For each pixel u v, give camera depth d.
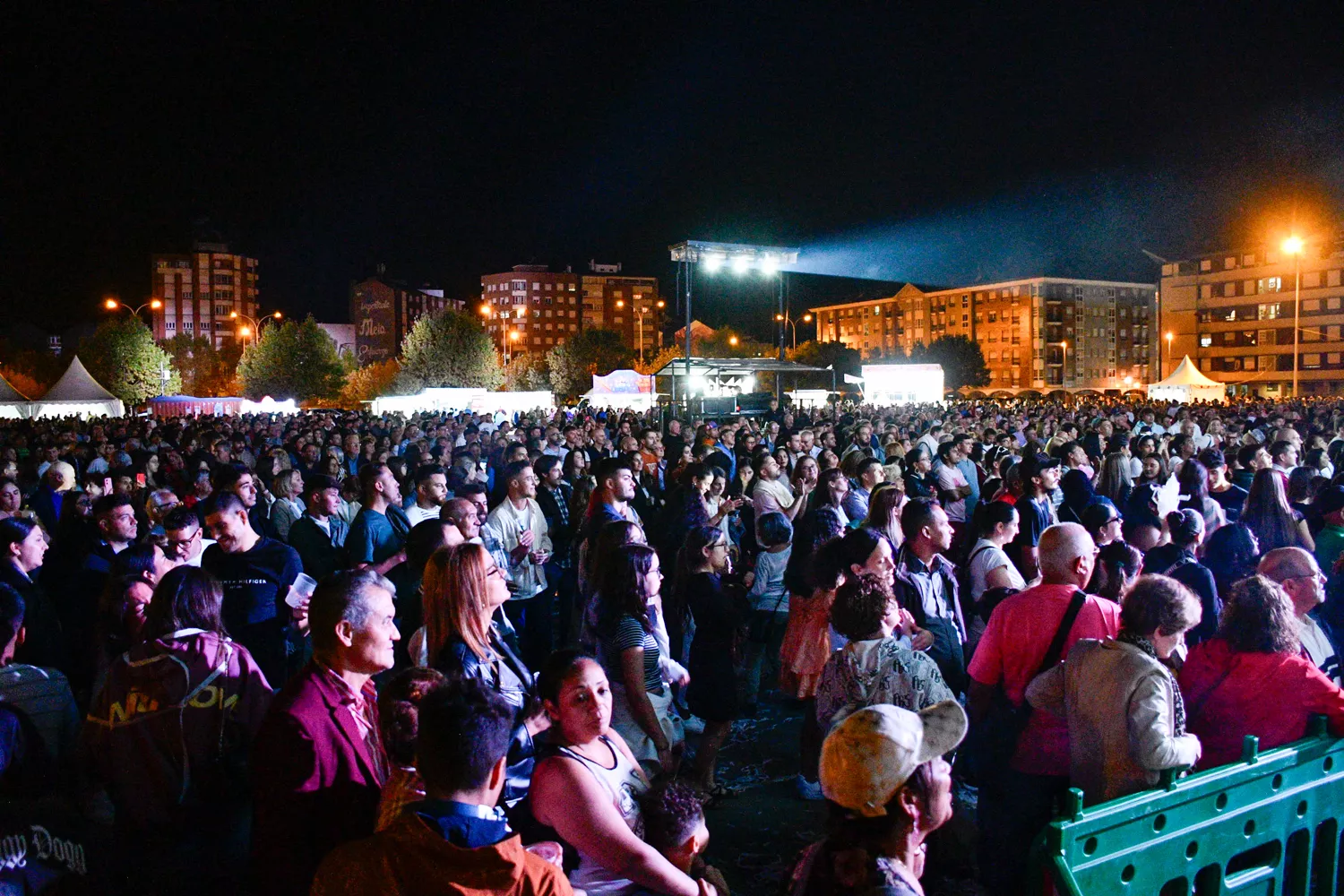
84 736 3.14
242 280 127.94
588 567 6.30
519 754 3.10
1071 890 2.37
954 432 14.66
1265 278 84.50
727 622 4.95
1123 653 3.05
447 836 2.03
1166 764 2.88
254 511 8.20
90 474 8.52
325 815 2.59
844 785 1.95
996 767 3.47
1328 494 5.73
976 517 5.56
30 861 2.64
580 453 11.23
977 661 3.61
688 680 4.48
